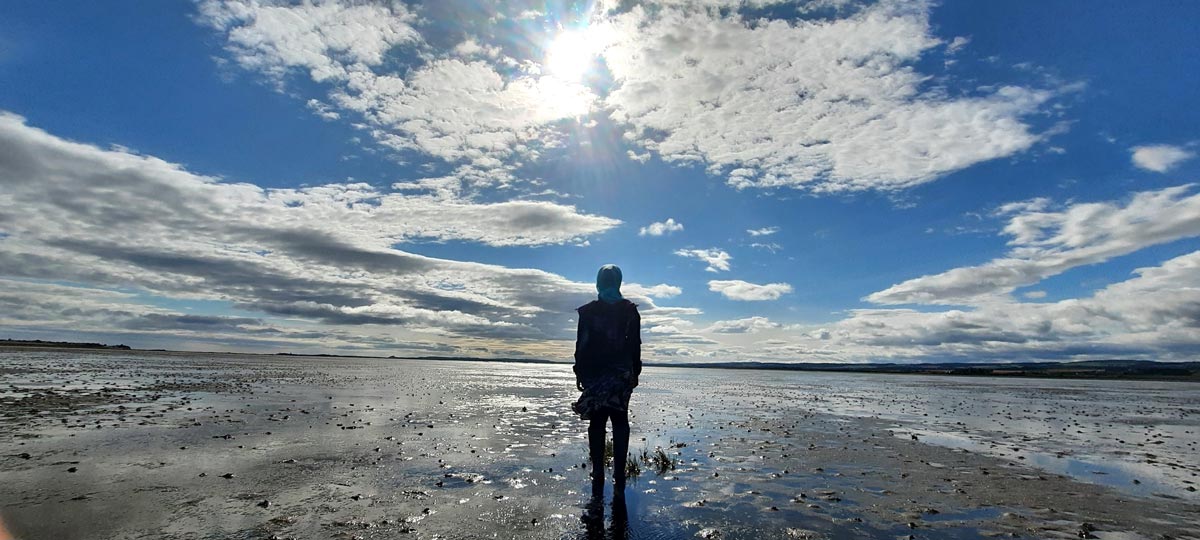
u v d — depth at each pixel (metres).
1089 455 9.70
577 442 9.88
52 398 14.93
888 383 50.38
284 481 6.45
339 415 13.04
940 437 11.81
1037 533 5.19
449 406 16.14
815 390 33.09
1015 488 6.96
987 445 10.71
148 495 5.70
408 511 5.39
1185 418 17.77
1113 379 85.56
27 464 6.93
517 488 6.40
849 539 4.90
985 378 83.75
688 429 12.36
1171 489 7.08
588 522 5.20
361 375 37.38
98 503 5.38
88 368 33.38
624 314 6.67
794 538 4.91
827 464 8.40
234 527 4.82
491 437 10.17
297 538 4.59
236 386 22.31
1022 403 23.81
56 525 4.71
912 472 7.87
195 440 9.01
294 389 21.50
